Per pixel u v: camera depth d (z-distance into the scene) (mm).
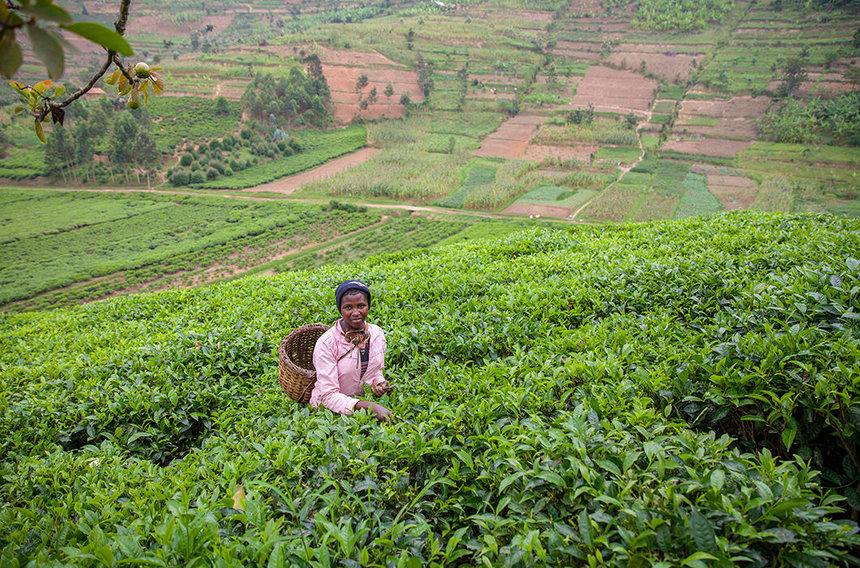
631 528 2479
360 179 105625
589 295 6582
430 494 3203
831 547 2443
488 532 2812
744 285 5867
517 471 2924
